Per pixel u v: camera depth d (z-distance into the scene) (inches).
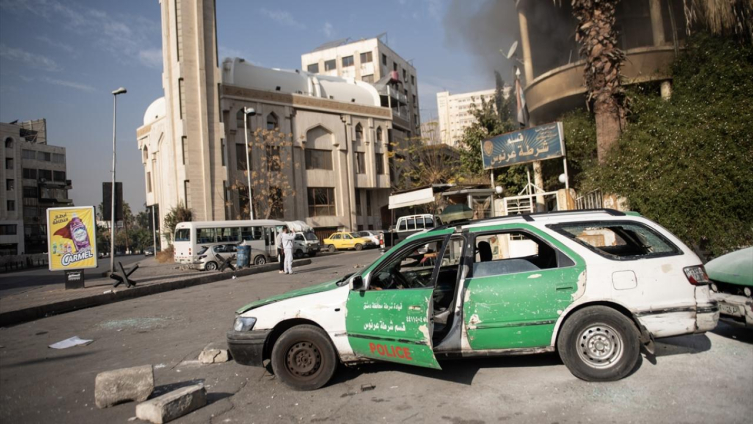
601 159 451.8
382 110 1786.4
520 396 154.0
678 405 138.2
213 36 1312.7
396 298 165.6
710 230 342.3
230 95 1379.2
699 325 160.4
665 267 164.1
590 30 462.6
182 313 379.9
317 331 176.9
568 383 161.8
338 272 658.8
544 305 162.7
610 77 453.1
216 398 173.3
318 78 1712.6
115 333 315.3
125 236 4003.4
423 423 139.5
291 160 1504.7
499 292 165.5
